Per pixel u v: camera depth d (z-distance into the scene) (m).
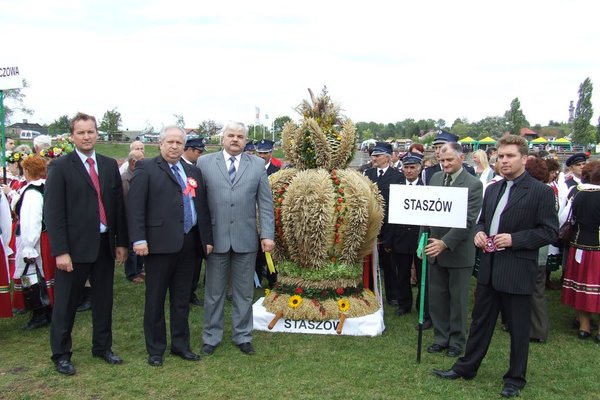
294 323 5.21
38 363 4.34
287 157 5.55
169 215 4.23
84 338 4.94
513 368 3.86
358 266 5.40
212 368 4.25
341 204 5.07
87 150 4.11
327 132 5.46
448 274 4.79
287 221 5.08
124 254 4.35
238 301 4.67
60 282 4.11
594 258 5.05
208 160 4.63
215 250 4.54
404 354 4.66
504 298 3.86
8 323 5.45
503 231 3.78
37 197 5.05
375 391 3.86
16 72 7.68
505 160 3.77
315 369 4.25
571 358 4.68
